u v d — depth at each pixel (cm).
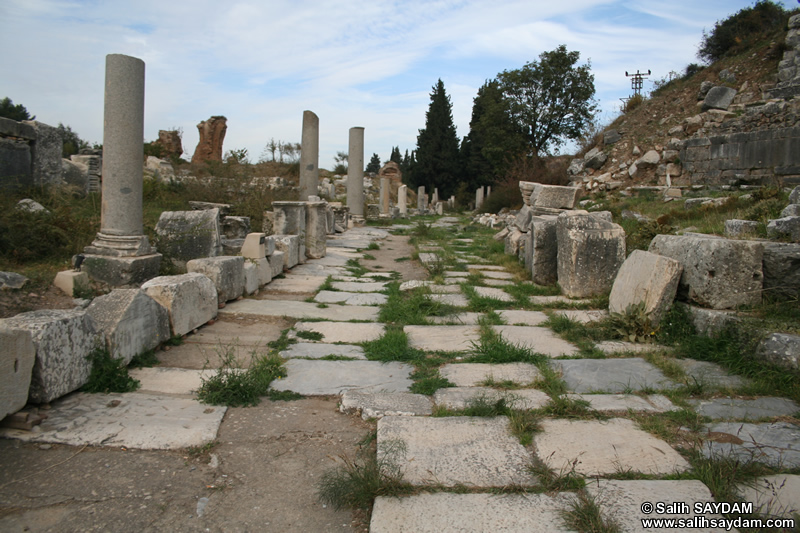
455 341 567
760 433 345
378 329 614
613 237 745
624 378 449
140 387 416
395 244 1567
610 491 279
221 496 288
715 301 532
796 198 825
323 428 370
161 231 841
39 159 1239
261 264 833
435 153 5528
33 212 749
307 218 1156
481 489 286
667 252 620
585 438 340
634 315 561
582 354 516
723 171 1853
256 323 628
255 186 1503
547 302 730
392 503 273
